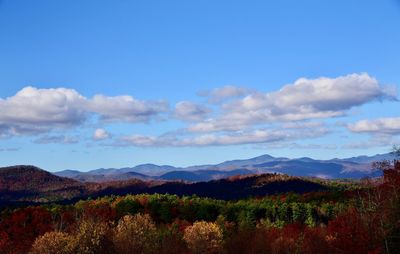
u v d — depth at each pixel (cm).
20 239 8838
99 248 6003
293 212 11544
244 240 7631
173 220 12488
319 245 4784
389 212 3744
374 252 3609
